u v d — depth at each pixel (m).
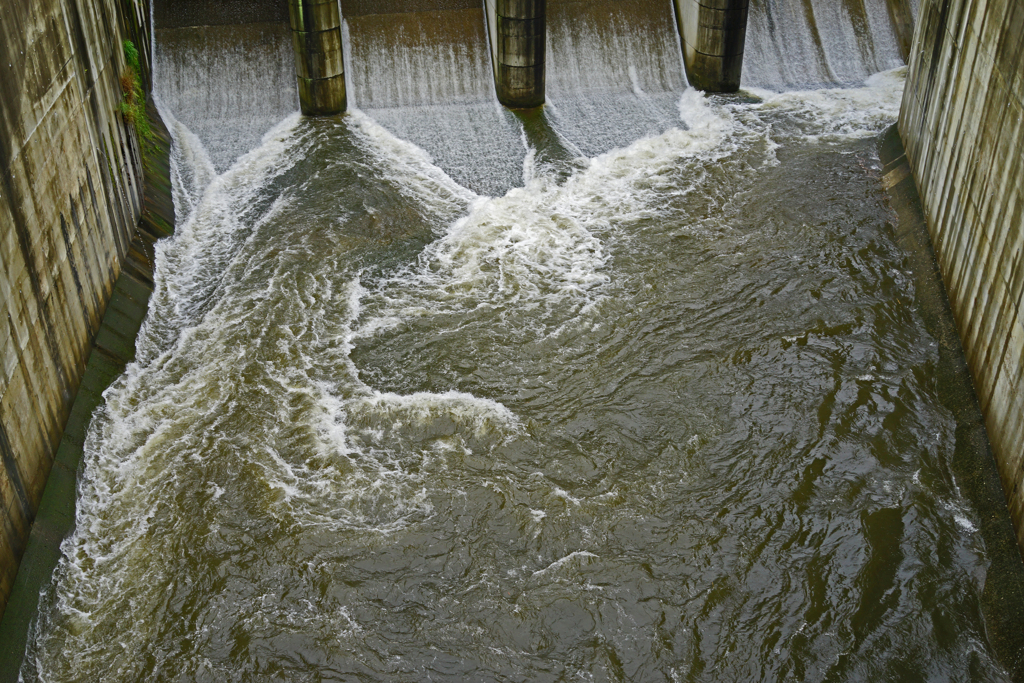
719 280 21.50
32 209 15.71
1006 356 15.90
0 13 15.02
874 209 23.77
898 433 17.38
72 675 13.49
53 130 17.12
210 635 14.02
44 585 14.48
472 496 16.33
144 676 13.46
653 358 19.36
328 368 19.19
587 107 28.44
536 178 25.92
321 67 26.77
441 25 28.77
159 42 27.70
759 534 15.52
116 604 14.46
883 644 13.86
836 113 27.89
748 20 29.86
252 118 27.33
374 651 13.83
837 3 29.83
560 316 20.66
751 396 18.28
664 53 29.53
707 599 14.52
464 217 24.44
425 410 18.20
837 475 16.55
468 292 21.47
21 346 14.81
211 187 25.22
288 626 14.16
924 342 19.52
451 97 28.31
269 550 15.27
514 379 18.95
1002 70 17.33
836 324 20.00
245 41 27.95
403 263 22.44
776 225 23.38
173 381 18.77
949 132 20.67
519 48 26.91
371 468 16.89
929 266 20.94
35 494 15.00
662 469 16.81
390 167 26.11
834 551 15.20
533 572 15.02
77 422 16.95
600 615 14.33
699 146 26.92
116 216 20.64
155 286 21.38
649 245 22.94
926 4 23.81
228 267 22.12
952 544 15.35
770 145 26.72
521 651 13.86
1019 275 15.52
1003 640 13.82
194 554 15.21
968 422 17.22
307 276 21.81
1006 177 16.61
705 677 13.46
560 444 17.41
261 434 17.53
